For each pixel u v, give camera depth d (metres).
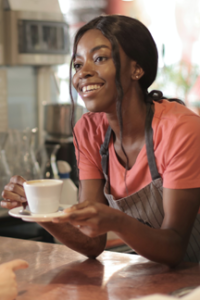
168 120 1.16
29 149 2.56
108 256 1.14
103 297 0.84
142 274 0.98
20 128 3.25
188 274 0.98
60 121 2.96
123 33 1.12
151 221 1.24
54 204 0.98
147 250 1.01
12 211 1.00
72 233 1.11
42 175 2.54
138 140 1.24
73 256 1.13
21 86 3.23
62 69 3.44
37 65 3.29
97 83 1.12
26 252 1.16
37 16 3.01
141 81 1.22
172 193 1.10
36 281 0.94
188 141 1.11
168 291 0.87
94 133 1.35
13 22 2.93
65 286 0.91
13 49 2.96
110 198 1.29
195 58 4.35
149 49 1.18
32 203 0.97
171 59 4.23
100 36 1.12
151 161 1.18
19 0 2.96
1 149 2.42
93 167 1.36
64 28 3.15
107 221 0.92
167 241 1.02
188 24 4.25
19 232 2.34
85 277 0.96
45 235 2.43
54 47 3.11
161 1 4.06
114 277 0.96
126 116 1.20
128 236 0.98
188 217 1.10
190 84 4.34
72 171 2.88
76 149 1.39
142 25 1.18
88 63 1.12
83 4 3.46
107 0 3.63
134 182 1.24
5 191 1.16
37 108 3.33
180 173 1.10
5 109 3.15
